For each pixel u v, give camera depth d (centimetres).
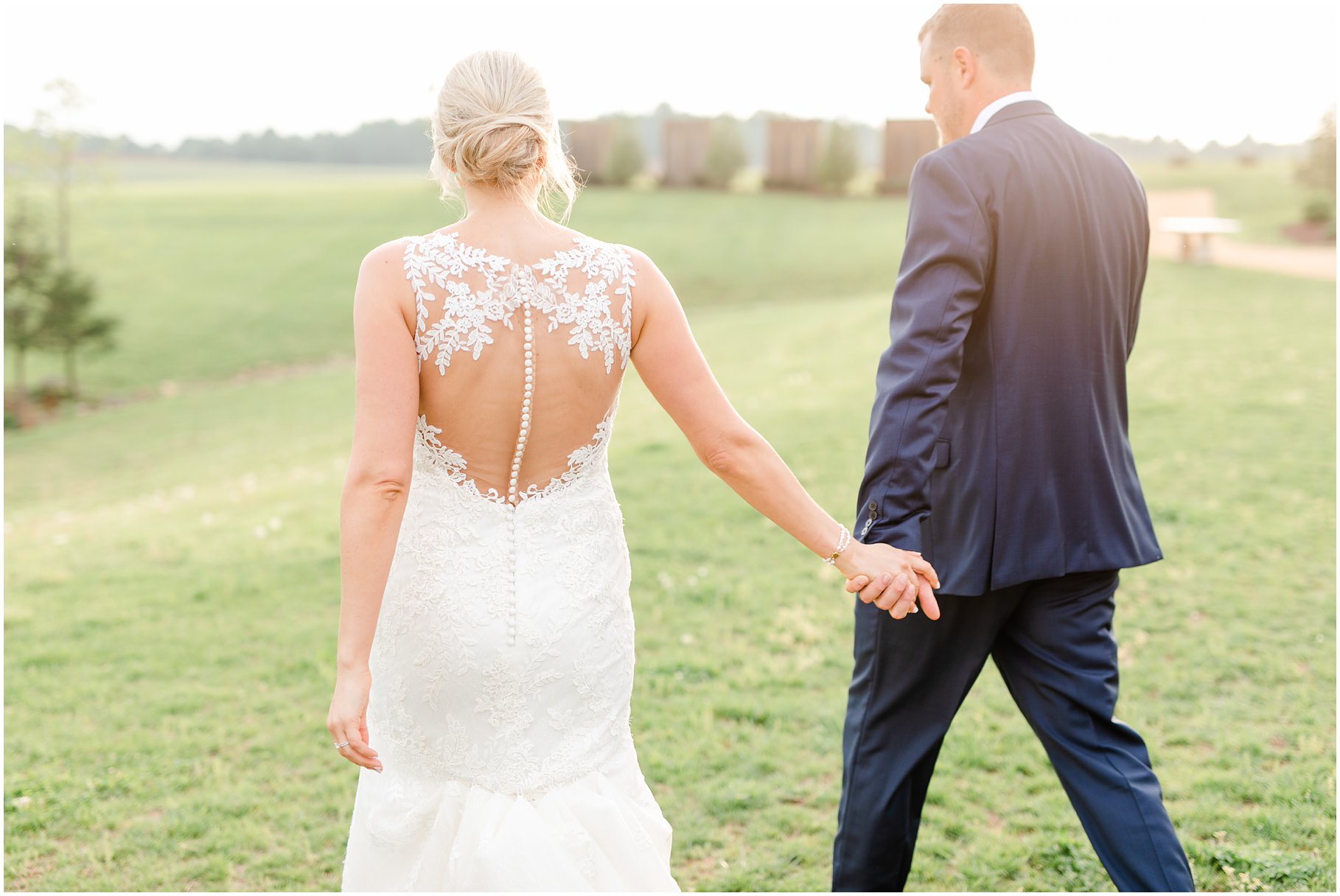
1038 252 231
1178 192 2866
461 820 186
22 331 1864
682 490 734
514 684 187
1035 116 244
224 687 458
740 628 495
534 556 190
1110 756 230
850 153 3634
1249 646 436
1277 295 1402
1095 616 238
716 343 1588
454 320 183
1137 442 770
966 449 236
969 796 335
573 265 189
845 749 258
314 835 328
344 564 176
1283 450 730
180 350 2075
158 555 673
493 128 183
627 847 188
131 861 313
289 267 2672
